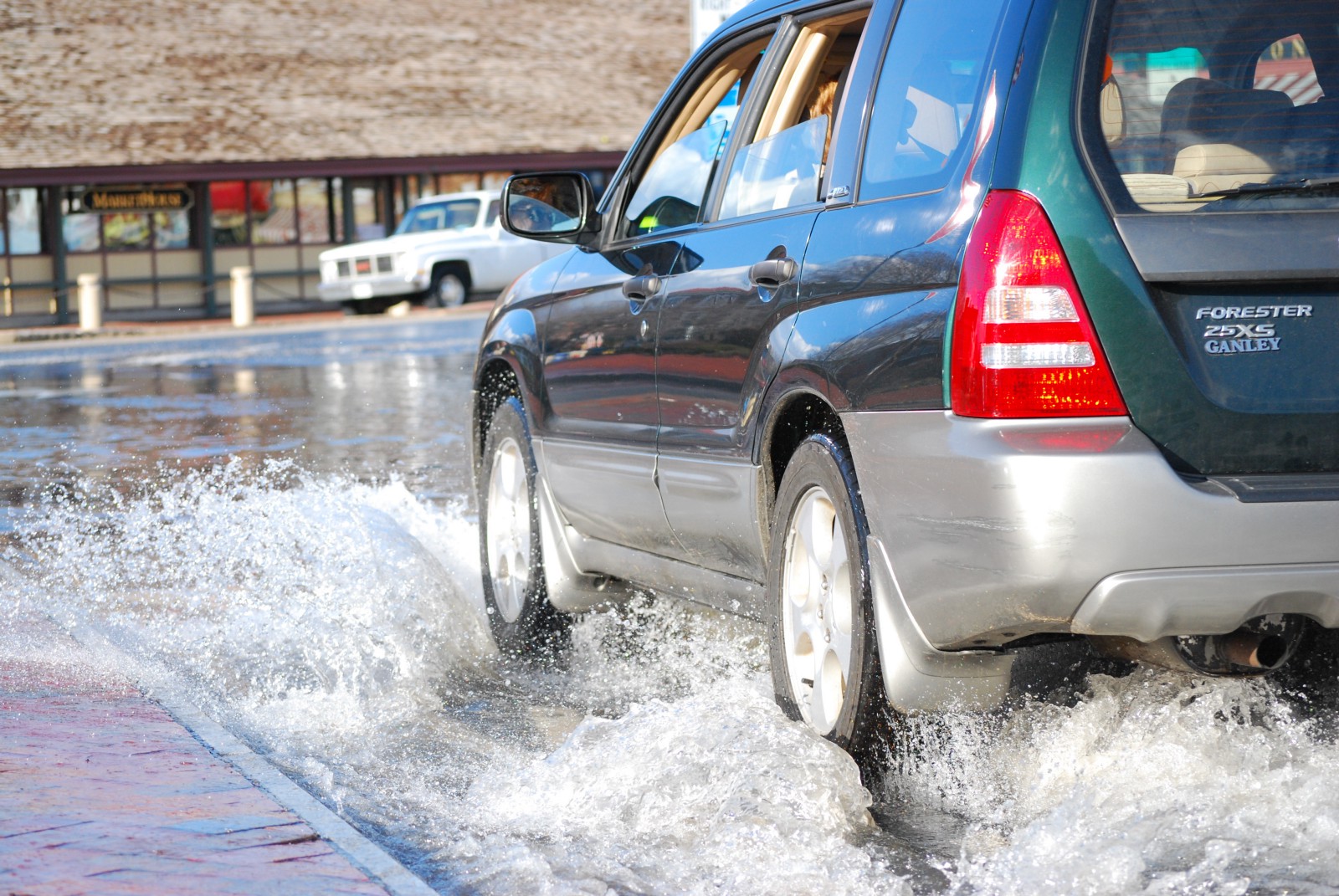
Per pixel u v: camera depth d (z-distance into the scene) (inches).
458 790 221.1
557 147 2031.3
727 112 266.1
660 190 269.4
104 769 214.4
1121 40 184.5
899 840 192.5
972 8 199.2
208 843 184.5
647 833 196.5
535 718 258.8
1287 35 188.1
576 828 201.2
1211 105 184.4
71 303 1886.1
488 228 1747.0
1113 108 182.9
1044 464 171.9
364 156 1936.5
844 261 204.2
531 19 2309.3
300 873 174.7
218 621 321.4
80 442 697.6
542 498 295.3
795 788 195.8
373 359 1194.0
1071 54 183.5
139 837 186.4
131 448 670.5
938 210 189.0
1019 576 174.4
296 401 880.9
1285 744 205.0
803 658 218.4
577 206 283.4
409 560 350.0
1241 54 187.2
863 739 202.5
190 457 631.8
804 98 246.4
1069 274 176.1
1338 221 179.8
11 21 2020.2
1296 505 172.1
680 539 252.1
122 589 356.8
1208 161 182.4
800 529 216.7
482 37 2244.1
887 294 193.9
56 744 227.0
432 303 1737.2
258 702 268.2
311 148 1925.4
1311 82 187.6
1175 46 185.3
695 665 282.8
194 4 2145.7
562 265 294.8
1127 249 176.2
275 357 1242.6
